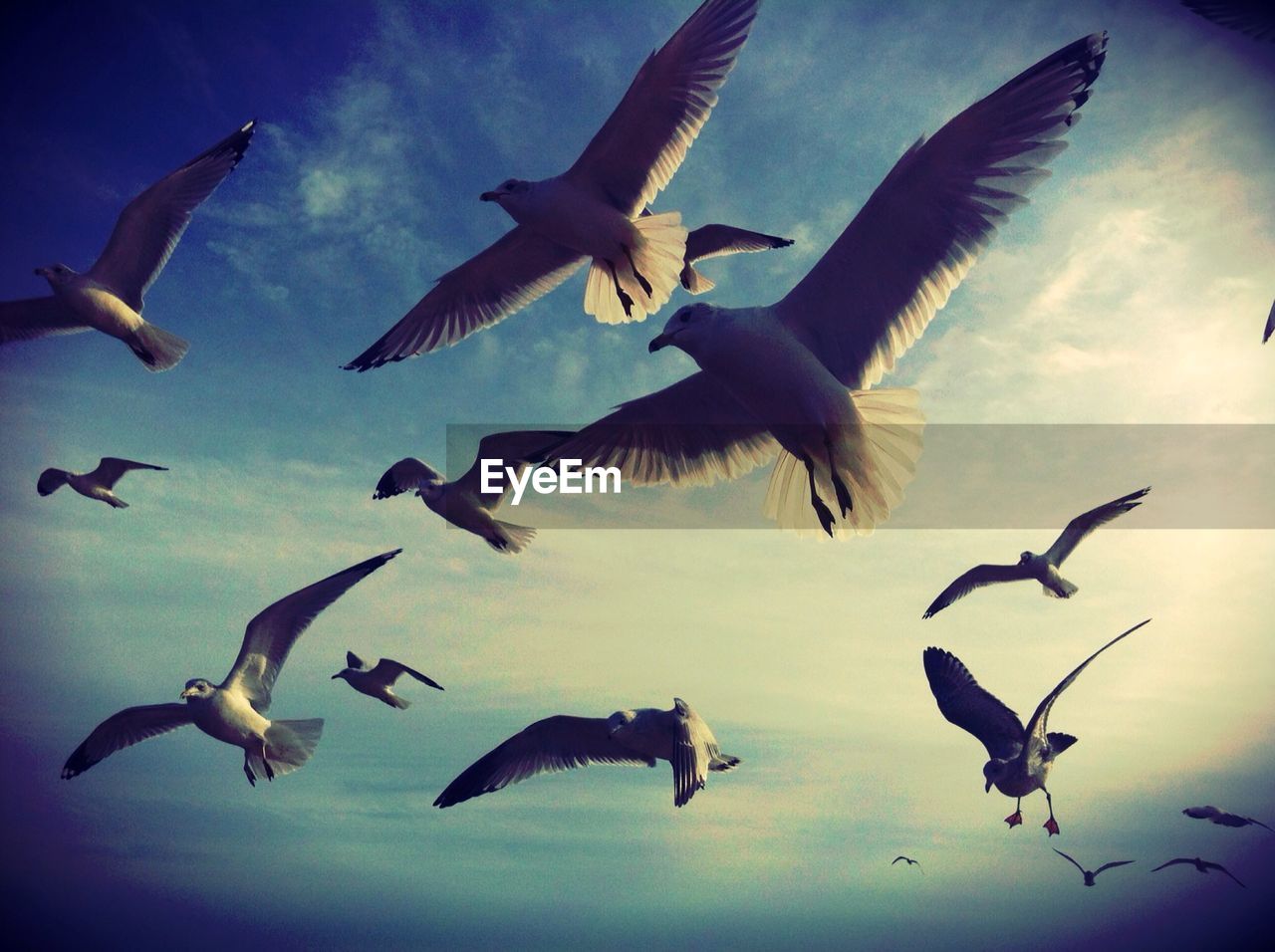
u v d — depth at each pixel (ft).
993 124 7.50
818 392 8.25
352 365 14.12
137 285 15.20
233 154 15.30
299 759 14.56
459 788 14.58
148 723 14.61
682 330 8.39
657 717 13.35
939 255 8.09
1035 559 16.70
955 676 16.44
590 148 11.66
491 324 13.94
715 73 11.28
